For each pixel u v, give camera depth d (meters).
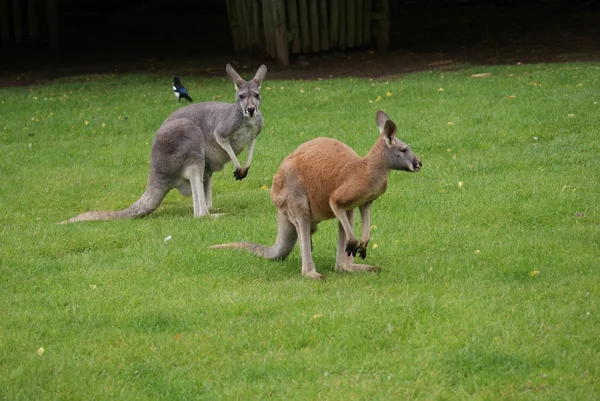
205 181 12.94
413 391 6.64
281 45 24.48
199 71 24.67
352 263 9.50
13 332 8.09
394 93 19.36
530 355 7.07
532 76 19.89
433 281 9.00
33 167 15.96
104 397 6.77
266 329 7.84
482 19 30.41
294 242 9.80
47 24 29.23
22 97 22.06
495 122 16.28
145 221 12.24
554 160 13.87
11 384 7.00
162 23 33.12
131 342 7.72
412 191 12.79
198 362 7.32
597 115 16.09
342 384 6.82
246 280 9.41
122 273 9.71
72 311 8.55
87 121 19.02
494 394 6.55
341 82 21.34
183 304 8.56
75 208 13.36
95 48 29.50
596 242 10.02
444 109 17.50
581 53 23.81
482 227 11.03
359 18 25.81
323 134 16.70
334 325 7.80
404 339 7.55
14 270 10.03
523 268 9.19
